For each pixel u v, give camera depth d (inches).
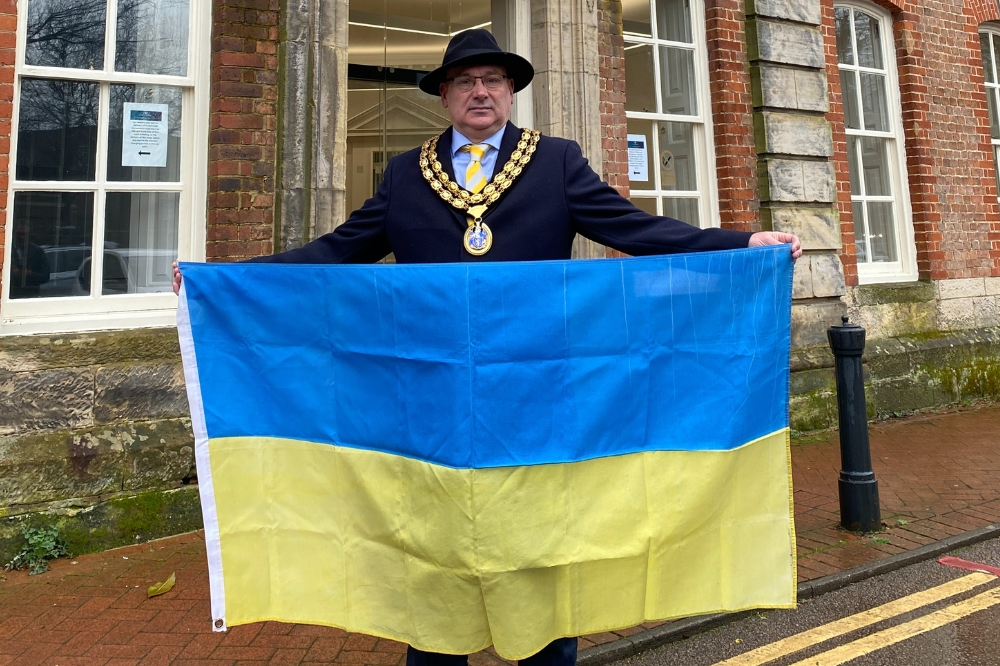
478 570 72.1
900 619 125.0
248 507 82.4
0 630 120.0
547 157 81.6
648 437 79.1
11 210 158.9
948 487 194.4
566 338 76.1
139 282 174.9
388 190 84.7
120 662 109.6
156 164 176.6
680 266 80.8
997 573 143.2
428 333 75.4
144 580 139.7
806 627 123.0
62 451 153.6
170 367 168.2
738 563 81.3
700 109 257.3
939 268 304.2
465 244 78.6
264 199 178.9
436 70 81.6
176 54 178.4
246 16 177.3
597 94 222.1
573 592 75.0
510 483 73.1
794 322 255.4
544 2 215.6
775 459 83.7
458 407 73.2
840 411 166.7
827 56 280.7
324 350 81.7
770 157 256.5
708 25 257.6
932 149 308.2
